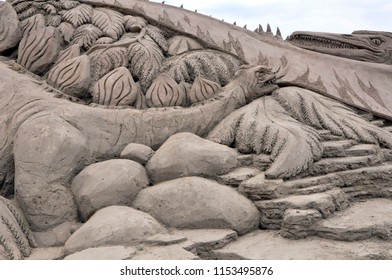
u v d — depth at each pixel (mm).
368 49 6695
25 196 4473
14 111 5016
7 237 3980
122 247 3859
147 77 5668
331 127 5223
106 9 6516
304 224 4047
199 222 4301
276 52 6375
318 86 5965
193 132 5277
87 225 4117
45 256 4105
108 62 5684
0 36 5684
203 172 4688
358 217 4242
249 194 4531
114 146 5039
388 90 6121
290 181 4535
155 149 5195
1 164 4820
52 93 5242
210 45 6316
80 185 4582
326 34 6914
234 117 5262
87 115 4992
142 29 6188
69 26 6062
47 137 4586
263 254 3803
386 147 5223
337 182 4691
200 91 5496
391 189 4812
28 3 6332
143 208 4477
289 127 4855
